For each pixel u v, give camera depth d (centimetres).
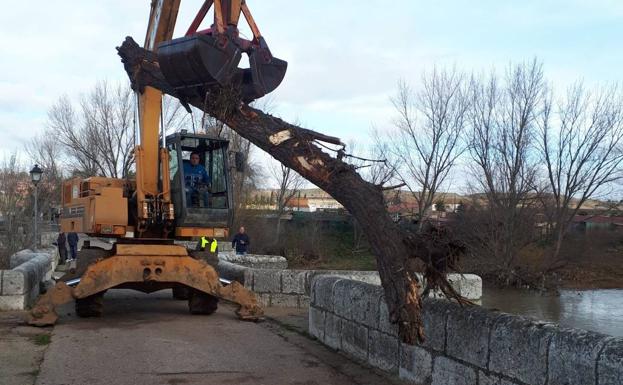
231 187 1113
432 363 604
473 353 541
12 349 794
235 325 1024
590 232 3438
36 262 1350
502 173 3306
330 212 4438
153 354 788
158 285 1085
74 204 1181
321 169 645
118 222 1070
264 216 4512
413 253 577
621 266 3225
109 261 1017
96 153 4553
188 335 925
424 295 602
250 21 753
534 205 3291
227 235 1120
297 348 841
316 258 4084
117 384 648
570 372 427
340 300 816
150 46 1095
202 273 1068
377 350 714
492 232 3050
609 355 397
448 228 599
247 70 758
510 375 493
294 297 1272
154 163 1093
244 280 1273
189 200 1109
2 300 1108
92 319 1057
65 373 683
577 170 3334
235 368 725
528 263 3053
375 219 595
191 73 714
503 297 2706
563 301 2573
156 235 1103
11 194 2850
